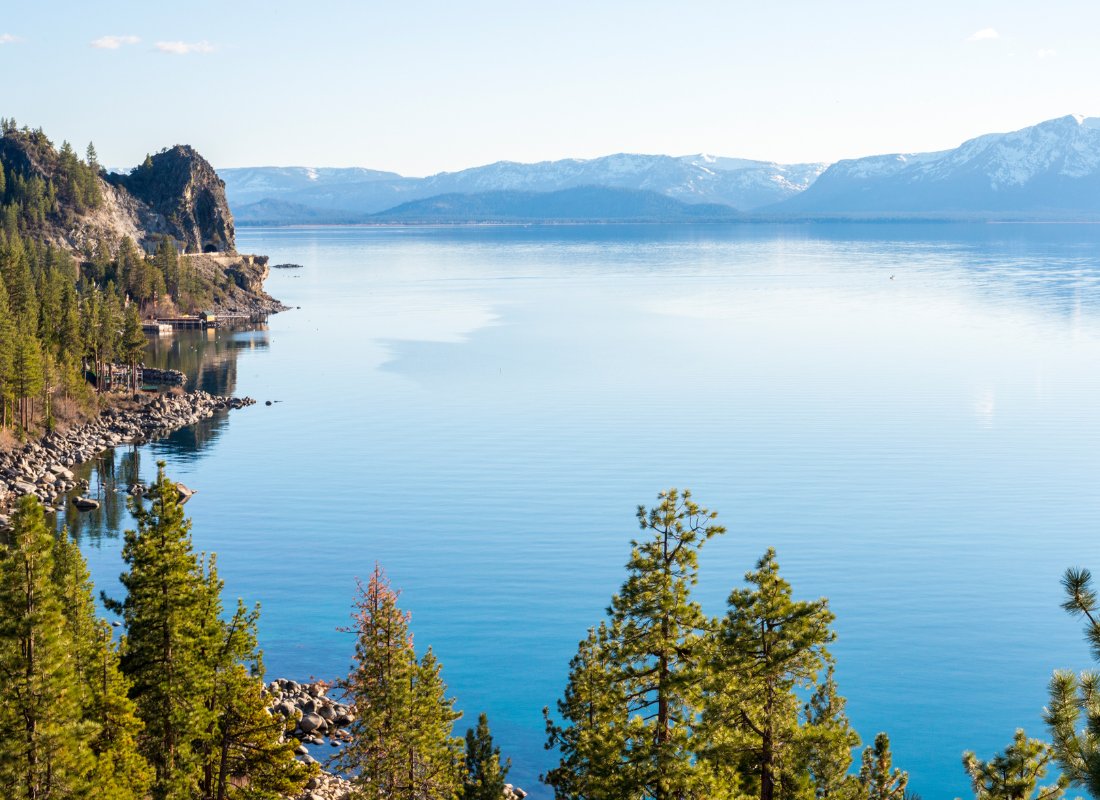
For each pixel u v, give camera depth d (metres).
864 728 69.44
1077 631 84.88
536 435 154.25
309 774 48.22
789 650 34.06
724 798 36.88
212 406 173.88
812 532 109.88
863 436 153.38
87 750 35.97
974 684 75.69
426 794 46.12
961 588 94.12
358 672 47.31
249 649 47.25
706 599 92.06
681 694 37.62
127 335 179.38
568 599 91.12
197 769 44.34
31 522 34.62
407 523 112.75
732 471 134.38
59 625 35.06
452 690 74.06
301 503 120.06
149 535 44.50
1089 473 132.62
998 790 29.08
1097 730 20.62
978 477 131.25
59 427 145.50
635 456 141.75
